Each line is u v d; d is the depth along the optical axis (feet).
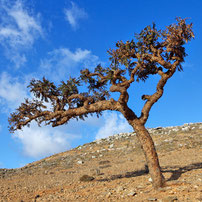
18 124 41.55
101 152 91.61
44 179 57.57
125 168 59.88
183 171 44.06
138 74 41.09
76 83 39.73
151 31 35.22
